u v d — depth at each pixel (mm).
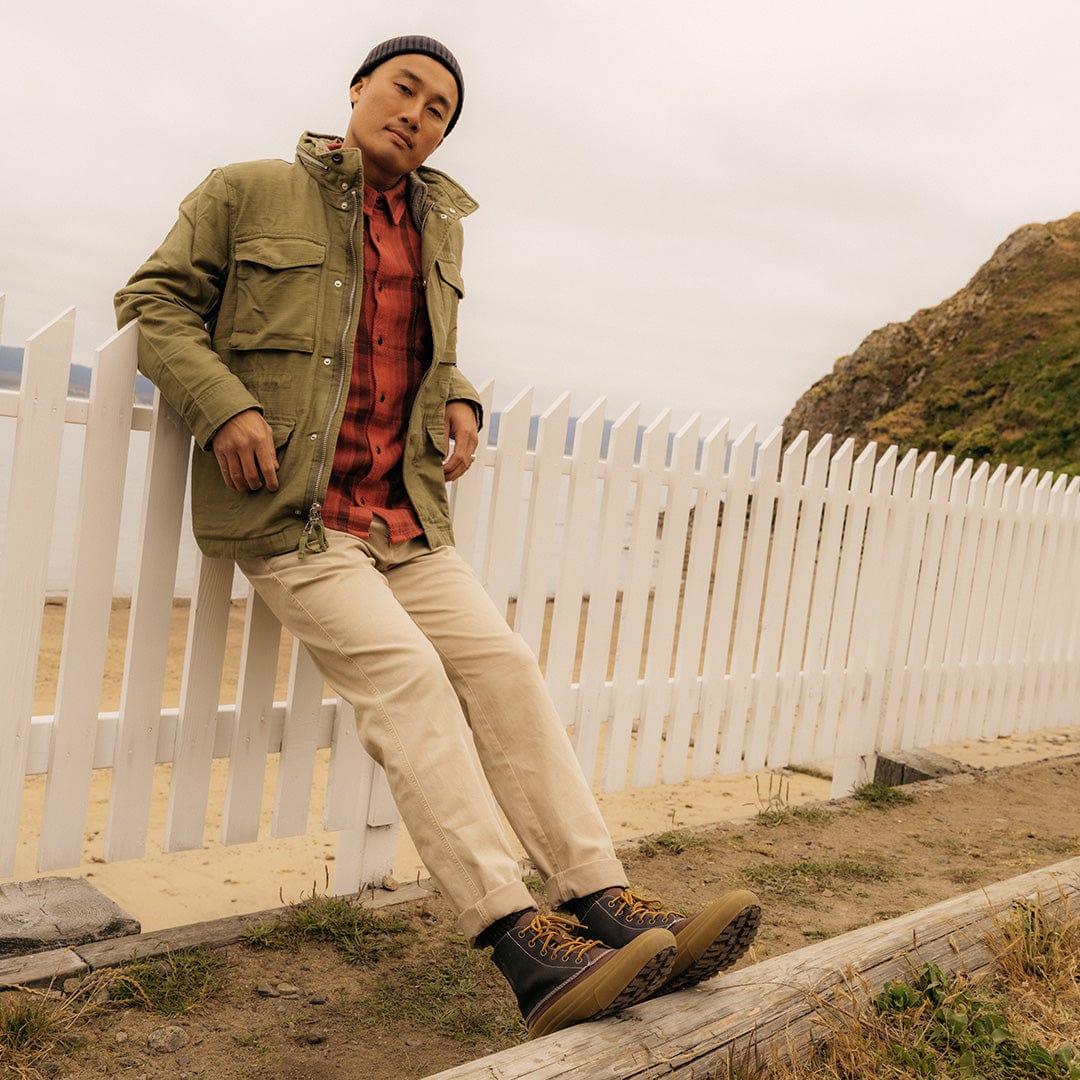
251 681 3184
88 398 2799
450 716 2266
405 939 3055
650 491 4270
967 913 2781
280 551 2408
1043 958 2631
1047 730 7566
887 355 43031
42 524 2768
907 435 38031
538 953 2070
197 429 2367
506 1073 1821
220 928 2959
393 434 2621
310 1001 2637
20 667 2791
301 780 3332
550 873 2332
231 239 2504
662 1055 1964
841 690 5297
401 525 2602
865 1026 2250
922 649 5715
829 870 3934
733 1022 2109
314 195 2521
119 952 2734
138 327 2498
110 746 2984
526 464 3811
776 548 4832
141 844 3066
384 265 2590
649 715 4449
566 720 4148
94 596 2871
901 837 4504
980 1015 2344
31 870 3930
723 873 3875
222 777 5395
